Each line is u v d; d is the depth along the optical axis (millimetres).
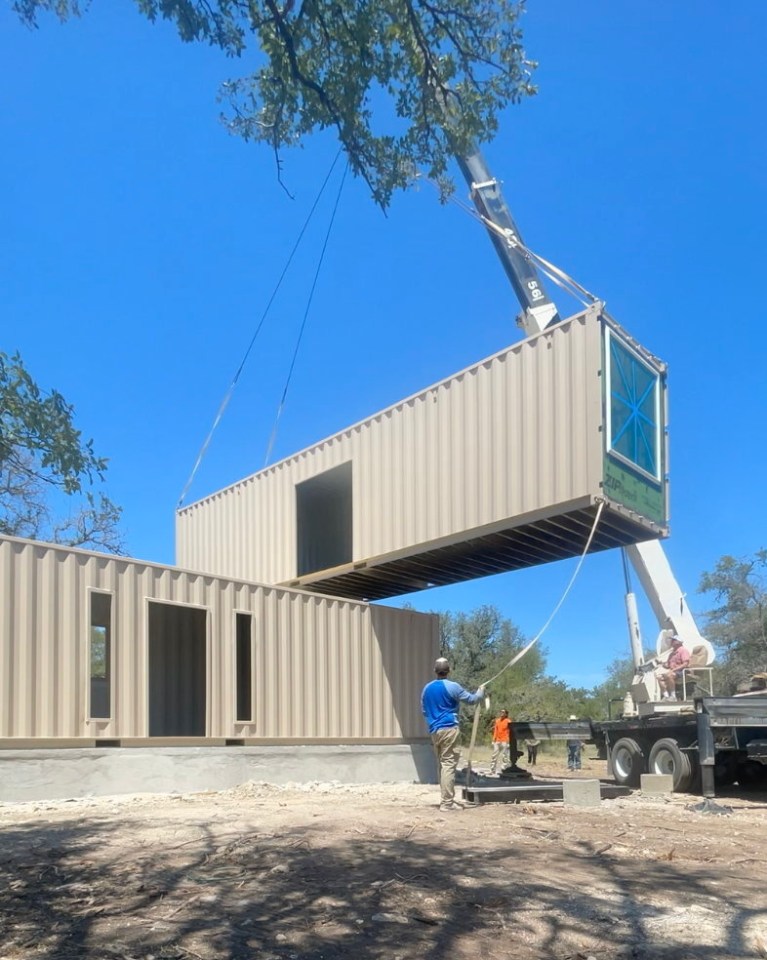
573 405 12727
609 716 19438
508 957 4984
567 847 7688
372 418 16266
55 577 11664
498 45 7738
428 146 8211
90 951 4906
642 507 13258
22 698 11086
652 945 5215
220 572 19766
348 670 16219
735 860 7488
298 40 7445
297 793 12586
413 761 17031
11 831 8141
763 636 32719
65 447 6887
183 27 7090
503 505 13578
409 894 5965
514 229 20875
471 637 41094
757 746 13438
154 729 14695
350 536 18266
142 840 7547
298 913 5570
